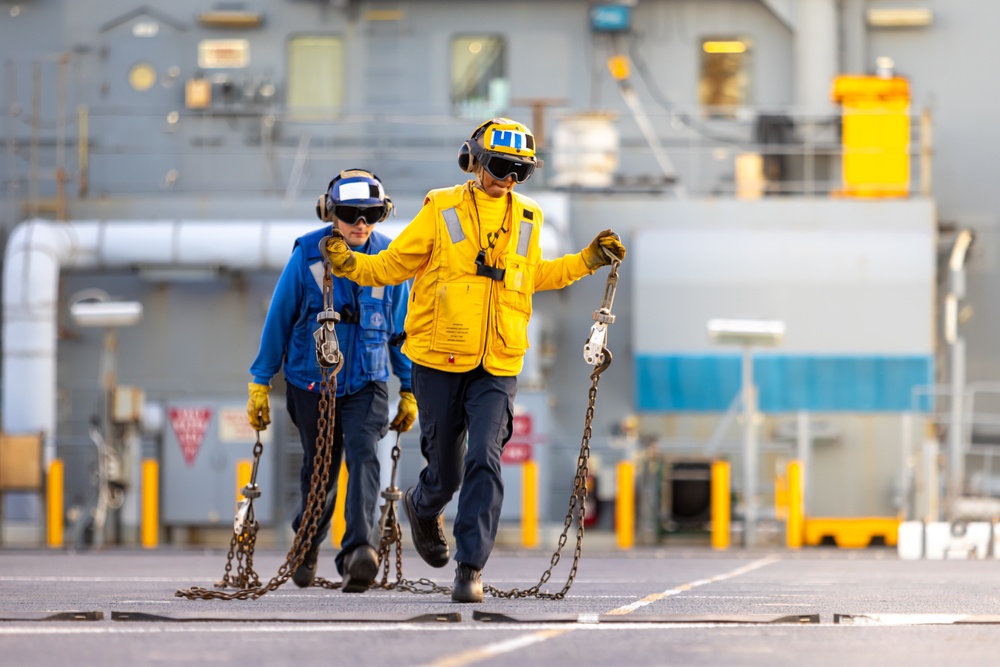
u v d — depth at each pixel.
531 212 18.89
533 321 56.44
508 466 54.66
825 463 59.25
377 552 22.33
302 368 21.03
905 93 63.72
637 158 66.50
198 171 66.50
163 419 54.75
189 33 66.94
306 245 20.98
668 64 66.69
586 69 66.50
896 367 59.62
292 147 66.62
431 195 18.75
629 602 19.55
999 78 66.00
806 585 25.08
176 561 36.62
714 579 27.52
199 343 61.16
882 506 58.97
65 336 60.91
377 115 65.06
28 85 66.88
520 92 66.50
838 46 66.25
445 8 66.56
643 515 53.97
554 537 55.25
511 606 18.17
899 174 63.59
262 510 53.88
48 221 62.44
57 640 13.84
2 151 67.00
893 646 13.67
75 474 58.19
